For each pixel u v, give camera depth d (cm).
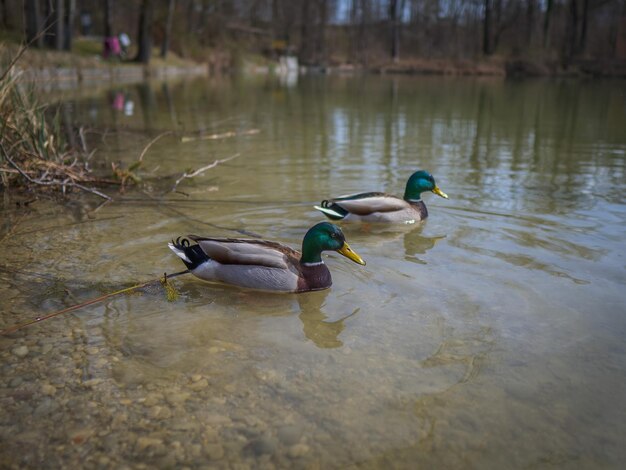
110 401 86
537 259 141
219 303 120
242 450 76
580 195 202
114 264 139
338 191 210
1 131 204
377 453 75
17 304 117
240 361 97
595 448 76
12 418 82
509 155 283
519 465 73
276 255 125
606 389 88
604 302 117
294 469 72
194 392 88
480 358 97
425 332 106
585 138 339
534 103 561
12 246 150
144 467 73
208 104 532
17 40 710
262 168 251
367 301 121
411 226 172
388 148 302
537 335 105
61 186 211
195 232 163
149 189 215
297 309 117
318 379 91
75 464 73
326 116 446
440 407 84
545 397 86
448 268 137
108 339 104
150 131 356
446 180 228
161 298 122
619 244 151
